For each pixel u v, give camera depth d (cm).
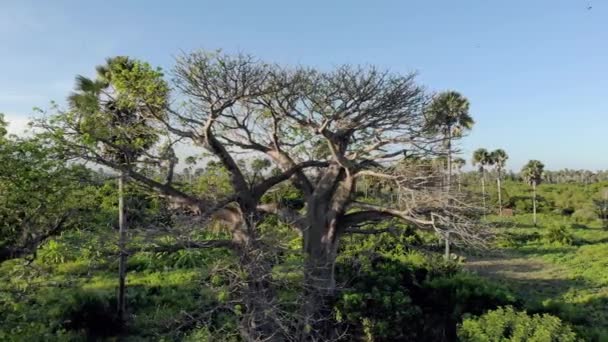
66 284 1870
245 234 1284
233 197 1324
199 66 1187
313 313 1300
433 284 1667
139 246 1205
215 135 1397
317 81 1408
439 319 1552
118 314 1656
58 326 1471
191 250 1237
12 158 1052
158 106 1267
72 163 1191
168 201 1348
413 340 1498
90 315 1557
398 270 1783
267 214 1511
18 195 1084
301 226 1445
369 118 1432
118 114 1332
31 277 1226
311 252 1426
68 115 1184
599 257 3281
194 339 1339
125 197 1492
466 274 1942
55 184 1127
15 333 1230
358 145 1523
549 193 7612
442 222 1346
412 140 1433
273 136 1481
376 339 1463
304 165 1488
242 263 1170
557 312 1570
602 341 1312
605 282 2497
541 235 4222
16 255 1158
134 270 2438
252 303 1179
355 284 1609
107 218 1452
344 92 1385
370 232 1595
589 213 6056
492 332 1206
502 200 6662
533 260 3256
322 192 1456
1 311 1298
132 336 1545
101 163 1241
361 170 1432
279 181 1427
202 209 1303
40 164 1082
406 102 1427
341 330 1496
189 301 1792
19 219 1146
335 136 1427
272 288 1235
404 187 1377
